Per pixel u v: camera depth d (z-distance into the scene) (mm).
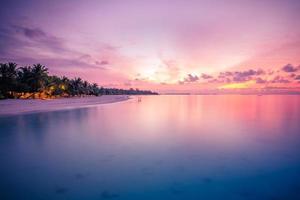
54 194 5312
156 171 6820
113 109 30047
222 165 7355
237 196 5203
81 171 6812
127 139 11234
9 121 17453
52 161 7770
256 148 9555
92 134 12469
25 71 52438
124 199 5098
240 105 41344
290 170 6859
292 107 34969
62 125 15609
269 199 5055
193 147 9703
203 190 5520
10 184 5863
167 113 24875
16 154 8609
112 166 7270
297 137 11797
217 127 15055
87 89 85625
